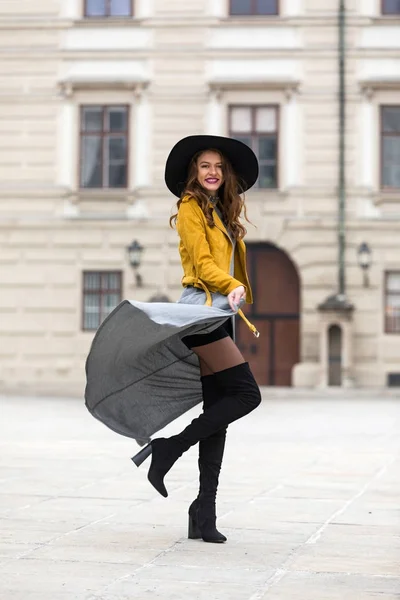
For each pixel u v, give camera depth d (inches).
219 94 1316.4
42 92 1334.9
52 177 1334.9
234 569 233.0
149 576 224.4
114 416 261.1
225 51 1320.1
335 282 1305.4
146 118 1328.7
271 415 845.2
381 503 345.1
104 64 1331.2
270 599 204.7
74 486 385.1
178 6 1323.8
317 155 1314.0
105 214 1328.7
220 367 251.6
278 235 1311.5
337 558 248.4
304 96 1315.2
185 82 1322.6
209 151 265.4
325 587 216.5
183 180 274.7
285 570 233.3
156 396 263.3
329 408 943.7
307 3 1315.2
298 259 1310.3
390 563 243.1
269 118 1321.4
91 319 1330.0
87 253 1328.7
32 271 1333.7
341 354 1279.5
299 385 1286.9
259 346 1331.2
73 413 849.5
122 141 1332.4
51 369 1323.8
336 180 1315.2
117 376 253.6
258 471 444.5
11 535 275.4
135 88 1322.6
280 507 334.3
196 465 462.0
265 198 1318.9
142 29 1328.7
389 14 1316.4
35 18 1333.7
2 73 1339.8
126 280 1322.6
